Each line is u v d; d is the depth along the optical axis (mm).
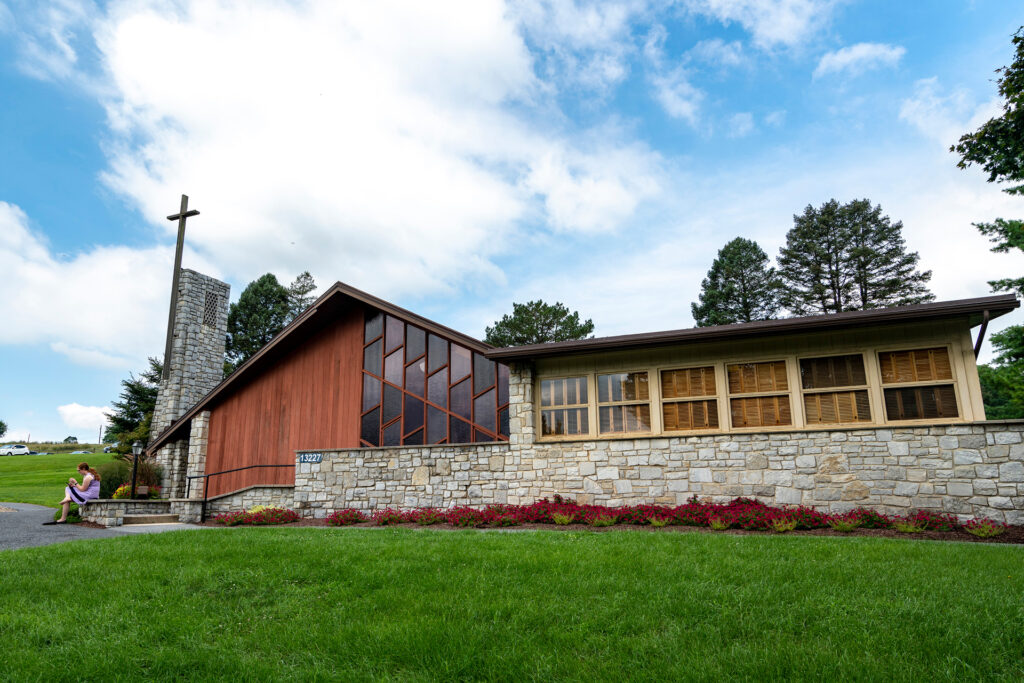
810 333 11523
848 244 37625
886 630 4113
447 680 3598
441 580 5680
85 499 13336
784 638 4090
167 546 7938
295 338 17703
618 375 12797
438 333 15062
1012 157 11055
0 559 7180
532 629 4371
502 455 12938
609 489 12016
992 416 33344
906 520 9703
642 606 4777
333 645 4172
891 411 10812
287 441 17359
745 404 11797
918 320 10758
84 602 5336
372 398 16422
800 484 10820
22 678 3674
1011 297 9734
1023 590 4984
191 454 18359
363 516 13648
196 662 3963
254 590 5750
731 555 6668
